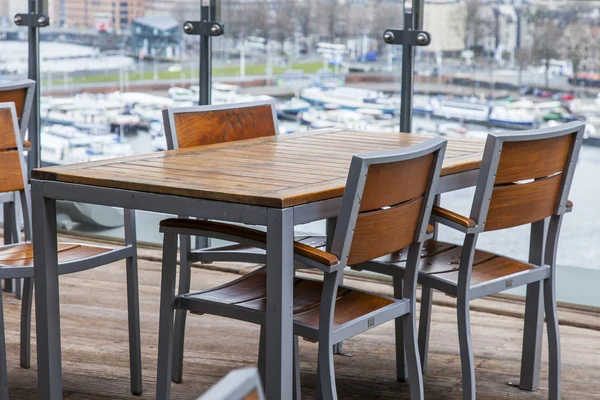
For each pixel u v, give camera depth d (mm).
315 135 3785
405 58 4668
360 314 2668
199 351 3840
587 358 3891
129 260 3344
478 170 3232
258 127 3838
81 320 4211
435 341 4055
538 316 3443
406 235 2725
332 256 2467
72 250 3285
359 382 3559
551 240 3240
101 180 2699
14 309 4391
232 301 2727
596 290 4473
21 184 3395
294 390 2969
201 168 2904
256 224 2459
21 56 5719
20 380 3525
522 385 3520
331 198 2580
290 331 2512
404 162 2592
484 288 3018
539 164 3014
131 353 3365
